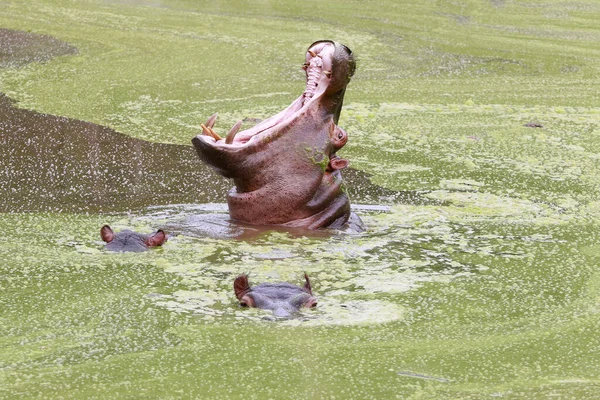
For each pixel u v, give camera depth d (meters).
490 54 45.19
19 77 37.62
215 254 19.62
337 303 17.19
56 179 25.94
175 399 13.34
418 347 15.49
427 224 22.81
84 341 15.32
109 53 42.09
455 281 18.78
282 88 37.44
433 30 49.66
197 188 25.52
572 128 33.69
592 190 26.45
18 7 51.19
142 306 16.77
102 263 19.03
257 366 14.48
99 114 33.12
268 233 21.09
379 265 19.48
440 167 28.38
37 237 20.75
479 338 16.02
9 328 15.77
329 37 46.94
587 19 54.00
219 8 52.97
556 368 14.95
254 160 21.19
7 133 30.22
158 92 36.31
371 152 29.81
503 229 22.62
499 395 13.84
